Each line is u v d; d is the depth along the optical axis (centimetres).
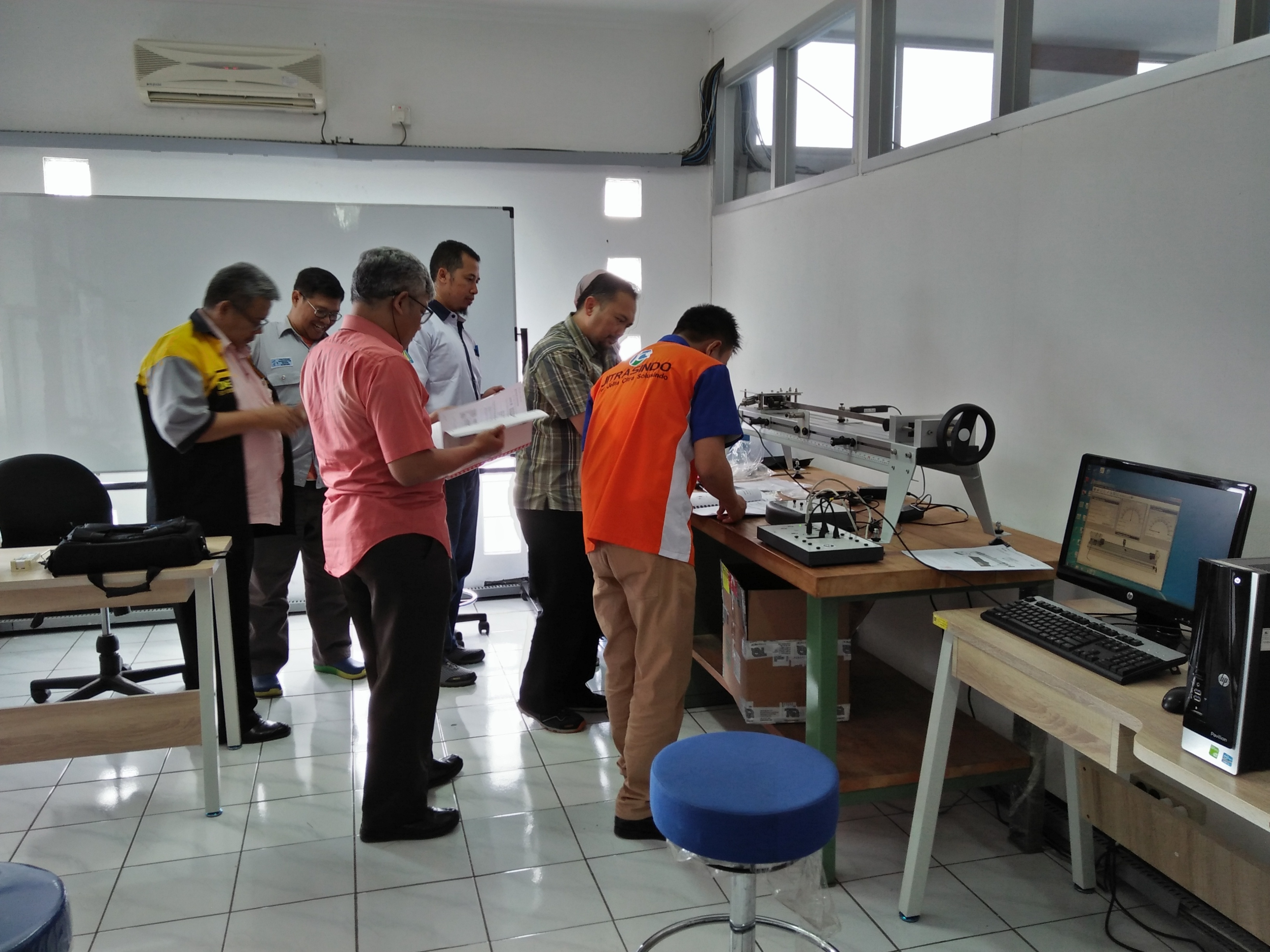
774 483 298
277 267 390
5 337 366
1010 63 249
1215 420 187
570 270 437
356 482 208
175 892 203
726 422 213
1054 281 228
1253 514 179
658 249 448
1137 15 209
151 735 230
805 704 245
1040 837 221
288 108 390
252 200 384
